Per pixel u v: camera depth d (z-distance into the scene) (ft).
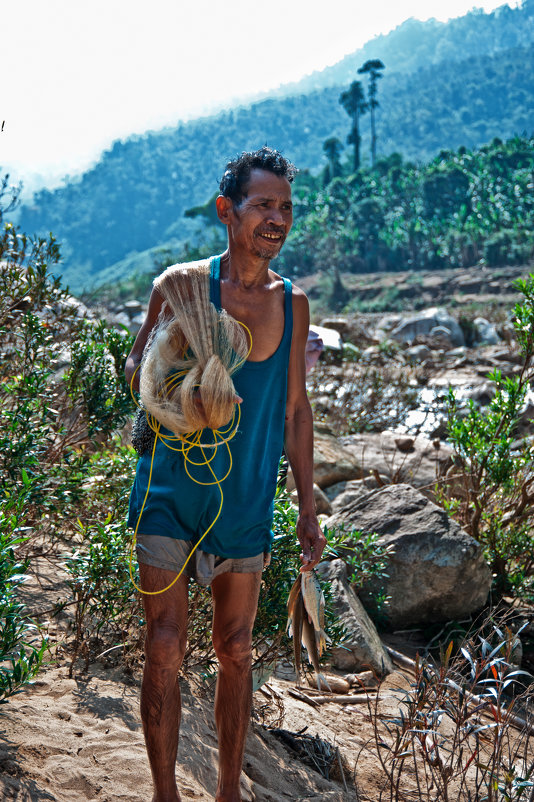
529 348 19.01
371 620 15.78
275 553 11.39
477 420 19.26
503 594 18.15
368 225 319.47
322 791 9.81
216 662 11.07
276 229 7.87
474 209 298.35
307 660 11.93
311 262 330.75
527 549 18.08
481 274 271.08
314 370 42.42
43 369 13.91
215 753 9.57
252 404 7.95
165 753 7.42
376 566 15.26
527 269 262.06
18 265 15.35
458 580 16.01
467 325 71.05
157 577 7.56
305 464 8.69
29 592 11.99
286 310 8.13
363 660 13.67
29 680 8.59
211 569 7.86
